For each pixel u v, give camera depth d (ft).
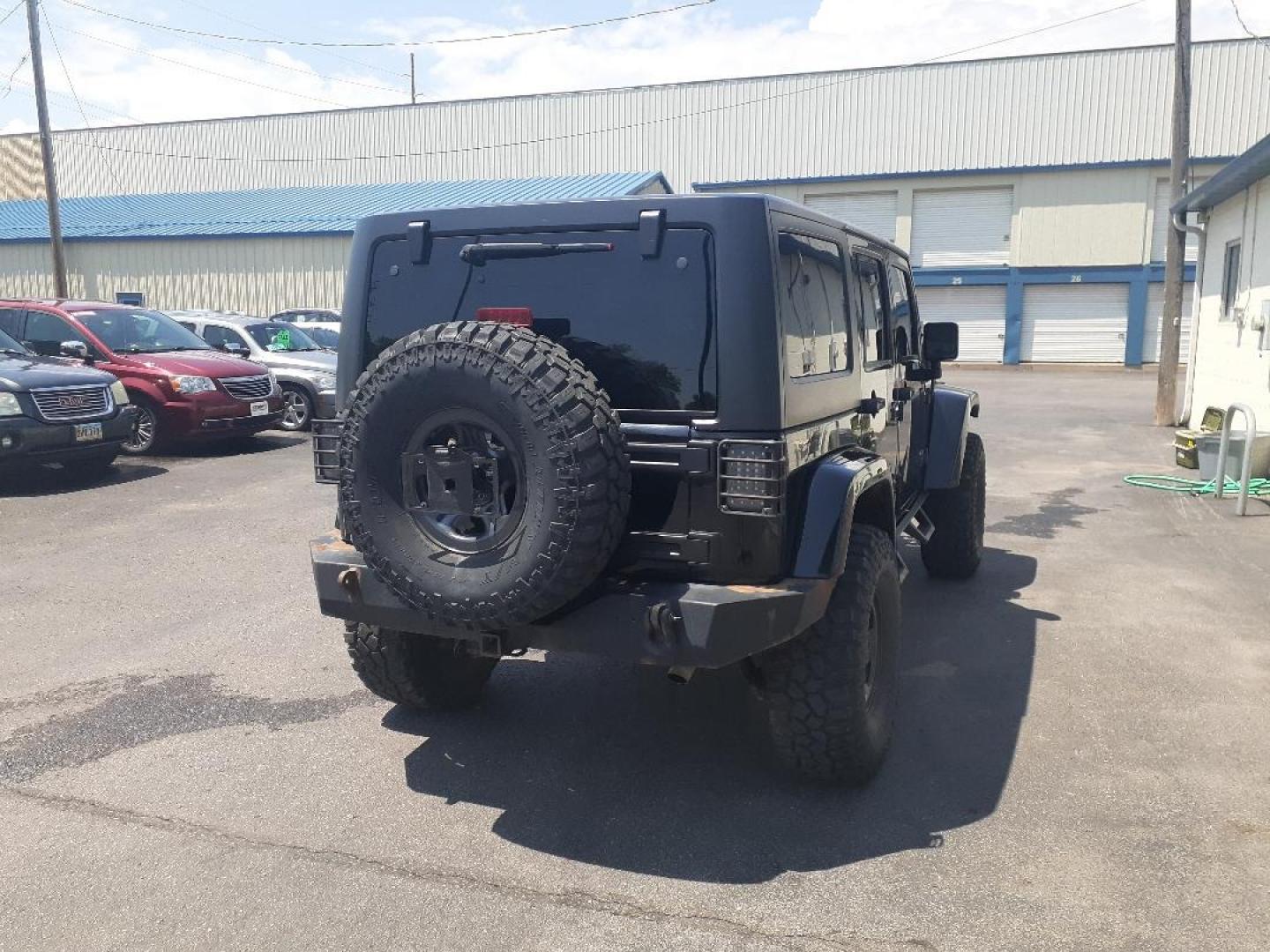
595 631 10.94
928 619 19.56
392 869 10.88
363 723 14.79
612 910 10.11
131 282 103.96
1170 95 103.81
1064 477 36.17
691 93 119.55
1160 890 10.33
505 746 13.99
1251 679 16.21
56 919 9.99
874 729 12.49
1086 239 106.83
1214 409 38.27
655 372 11.21
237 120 136.67
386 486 11.02
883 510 13.83
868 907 10.12
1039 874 10.68
